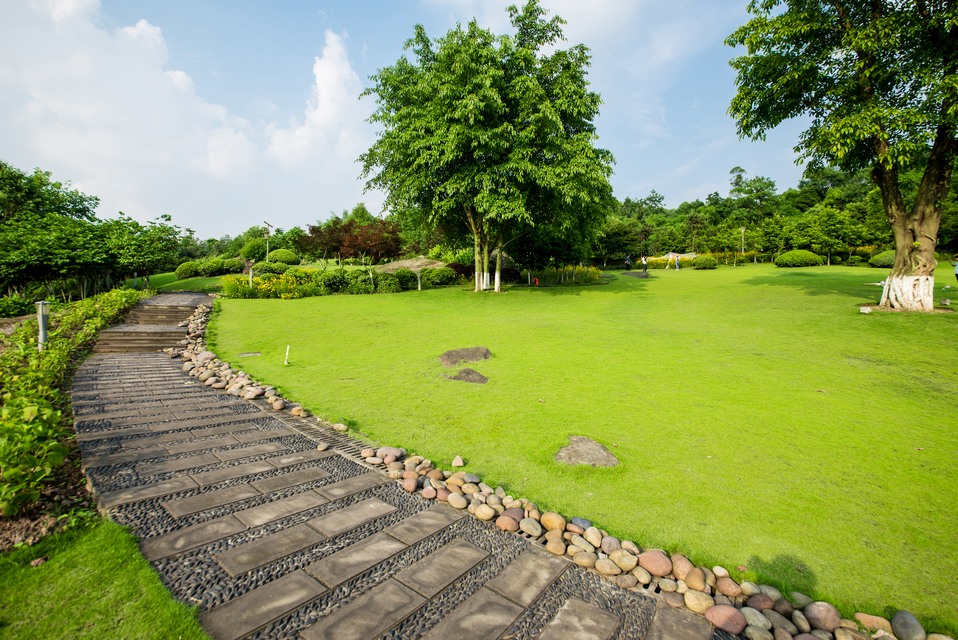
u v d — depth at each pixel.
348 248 25.70
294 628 2.23
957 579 2.85
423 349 9.96
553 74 18.08
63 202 30.19
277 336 11.34
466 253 33.00
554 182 15.91
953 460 4.49
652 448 4.87
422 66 18.42
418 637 2.23
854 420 5.59
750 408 6.06
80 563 2.57
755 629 2.39
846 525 3.44
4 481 2.92
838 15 11.27
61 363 6.95
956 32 9.84
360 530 3.21
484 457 4.70
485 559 2.96
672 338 10.77
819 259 32.81
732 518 3.55
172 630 2.13
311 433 5.18
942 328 9.70
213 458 4.27
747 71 12.70
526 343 10.45
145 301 15.45
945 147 10.69
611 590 2.72
